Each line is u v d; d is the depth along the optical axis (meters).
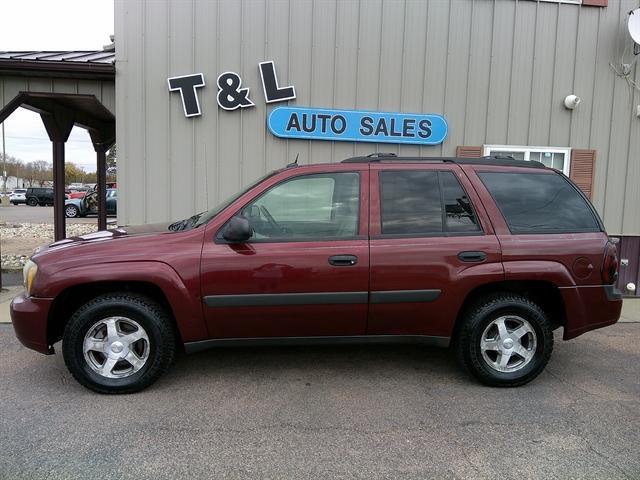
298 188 4.08
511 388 4.16
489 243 4.04
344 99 7.41
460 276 4.00
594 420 3.61
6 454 3.08
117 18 7.01
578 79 7.75
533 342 4.14
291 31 7.25
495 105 7.65
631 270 8.08
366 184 4.12
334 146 7.48
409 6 7.39
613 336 5.74
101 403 3.80
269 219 4.05
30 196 42.22
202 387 4.12
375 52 7.40
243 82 7.25
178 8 7.09
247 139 7.35
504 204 4.18
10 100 7.24
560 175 4.36
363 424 3.51
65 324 4.16
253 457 3.08
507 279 4.02
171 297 3.85
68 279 3.80
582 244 4.12
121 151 7.19
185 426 3.46
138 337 3.94
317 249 3.94
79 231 17.19
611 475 2.92
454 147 7.66
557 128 7.79
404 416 3.64
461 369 4.57
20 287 8.12
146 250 3.88
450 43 7.50
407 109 7.52
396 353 5.00
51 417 3.57
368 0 7.32
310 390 4.09
